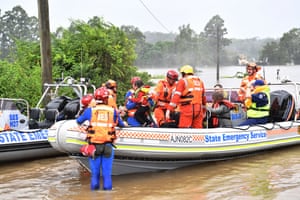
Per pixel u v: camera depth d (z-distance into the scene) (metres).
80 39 15.41
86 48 15.34
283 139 9.95
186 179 7.64
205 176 7.82
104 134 6.86
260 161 8.98
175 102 8.19
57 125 7.51
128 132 7.54
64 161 9.43
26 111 10.75
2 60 13.75
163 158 7.99
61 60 15.05
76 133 7.32
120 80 16.16
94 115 6.88
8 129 9.16
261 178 7.59
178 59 45.19
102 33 15.68
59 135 7.39
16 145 9.03
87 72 14.93
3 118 9.42
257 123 9.73
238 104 9.73
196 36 43.16
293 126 10.20
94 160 6.97
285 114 10.45
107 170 6.98
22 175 8.14
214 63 40.00
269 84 11.01
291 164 8.67
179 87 8.24
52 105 9.92
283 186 7.06
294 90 11.03
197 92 8.36
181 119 8.38
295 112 10.69
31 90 12.67
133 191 6.94
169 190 6.96
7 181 7.70
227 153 8.79
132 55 16.91
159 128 7.89
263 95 9.64
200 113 8.45
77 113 9.52
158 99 8.71
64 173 8.29
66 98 10.20
